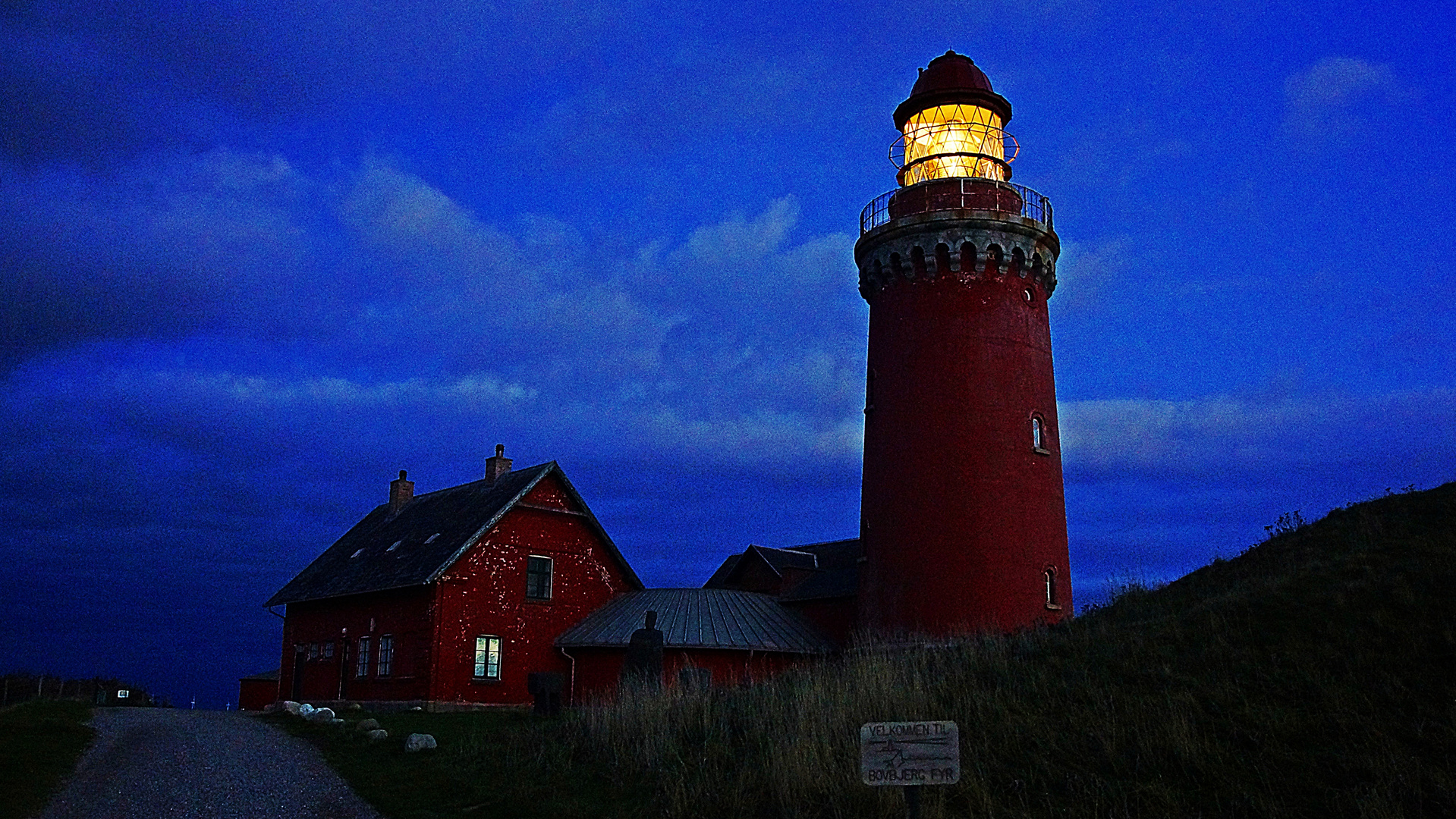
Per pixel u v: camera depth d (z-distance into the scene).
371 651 36.53
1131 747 13.91
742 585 42.59
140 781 17.53
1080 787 13.11
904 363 30.08
